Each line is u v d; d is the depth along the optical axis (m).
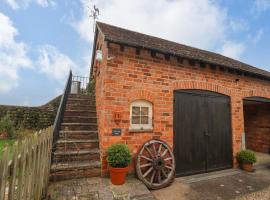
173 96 5.69
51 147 4.47
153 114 5.30
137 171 4.59
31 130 11.09
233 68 6.48
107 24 7.37
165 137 5.39
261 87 7.75
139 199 3.60
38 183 3.28
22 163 2.59
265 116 9.02
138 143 5.02
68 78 8.08
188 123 5.85
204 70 6.30
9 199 2.30
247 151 6.49
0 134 9.71
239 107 6.96
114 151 4.26
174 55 5.45
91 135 5.79
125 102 4.94
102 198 3.55
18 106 11.41
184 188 4.73
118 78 4.92
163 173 4.85
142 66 5.27
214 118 6.36
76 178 4.47
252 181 5.29
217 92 6.50
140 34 7.40
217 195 4.36
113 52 4.92
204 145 6.05
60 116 5.84
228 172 6.06
